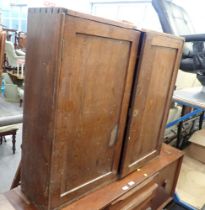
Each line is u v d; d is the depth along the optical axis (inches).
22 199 40.4
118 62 37.4
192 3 138.9
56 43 28.6
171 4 70.0
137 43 38.9
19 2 332.5
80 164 38.6
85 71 33.0
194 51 62.0
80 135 36.5
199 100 63.6
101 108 38.2
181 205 66.9
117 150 44.8
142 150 51.8
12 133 99.1
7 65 185.2
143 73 41.7
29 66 34.4
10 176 85.9
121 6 225.5
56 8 27.8
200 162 82.3
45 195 35.9
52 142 32.8
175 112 96.9
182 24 72.4
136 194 47.0
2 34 83.9
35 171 37.1
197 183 72.8
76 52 30.7
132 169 50.0
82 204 39.6
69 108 33.0
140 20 205.2
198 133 86.7
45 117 32.8
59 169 35.2
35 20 31.6
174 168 62.7
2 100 164.7
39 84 32.8
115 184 46.1
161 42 43.2
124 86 40.3
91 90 35.2
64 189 37.6
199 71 65.2
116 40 35.4
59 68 29.5
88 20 30.0
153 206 59.6
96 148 40.4
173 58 49.6
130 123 43.9
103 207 40.1
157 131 55.1
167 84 51.4
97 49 33.3
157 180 55.3
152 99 48.1
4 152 102.5
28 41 33.8
